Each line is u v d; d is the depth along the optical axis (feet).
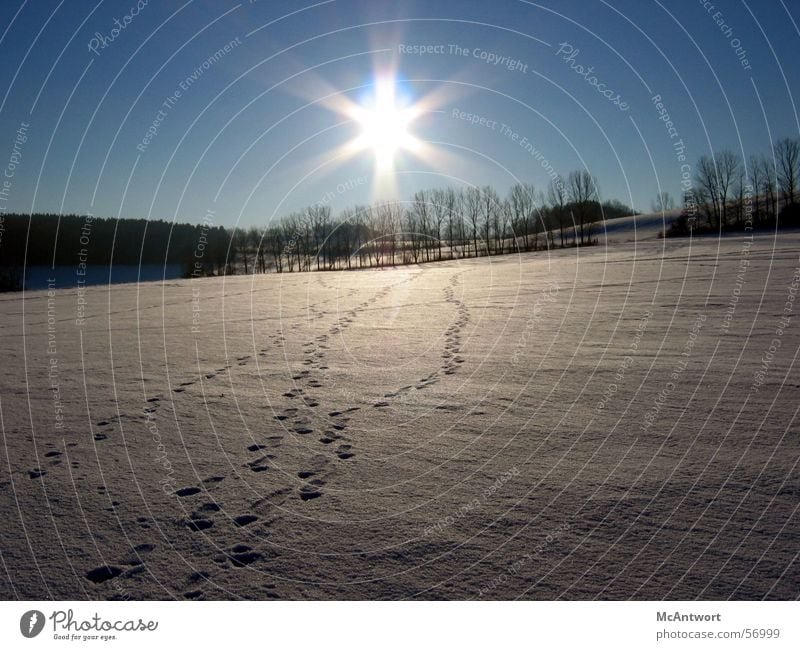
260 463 13.93
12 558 9.87
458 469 13.07
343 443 15.16
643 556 9.25
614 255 92.68
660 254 84.33
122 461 14.20
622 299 41.55
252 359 27.30
